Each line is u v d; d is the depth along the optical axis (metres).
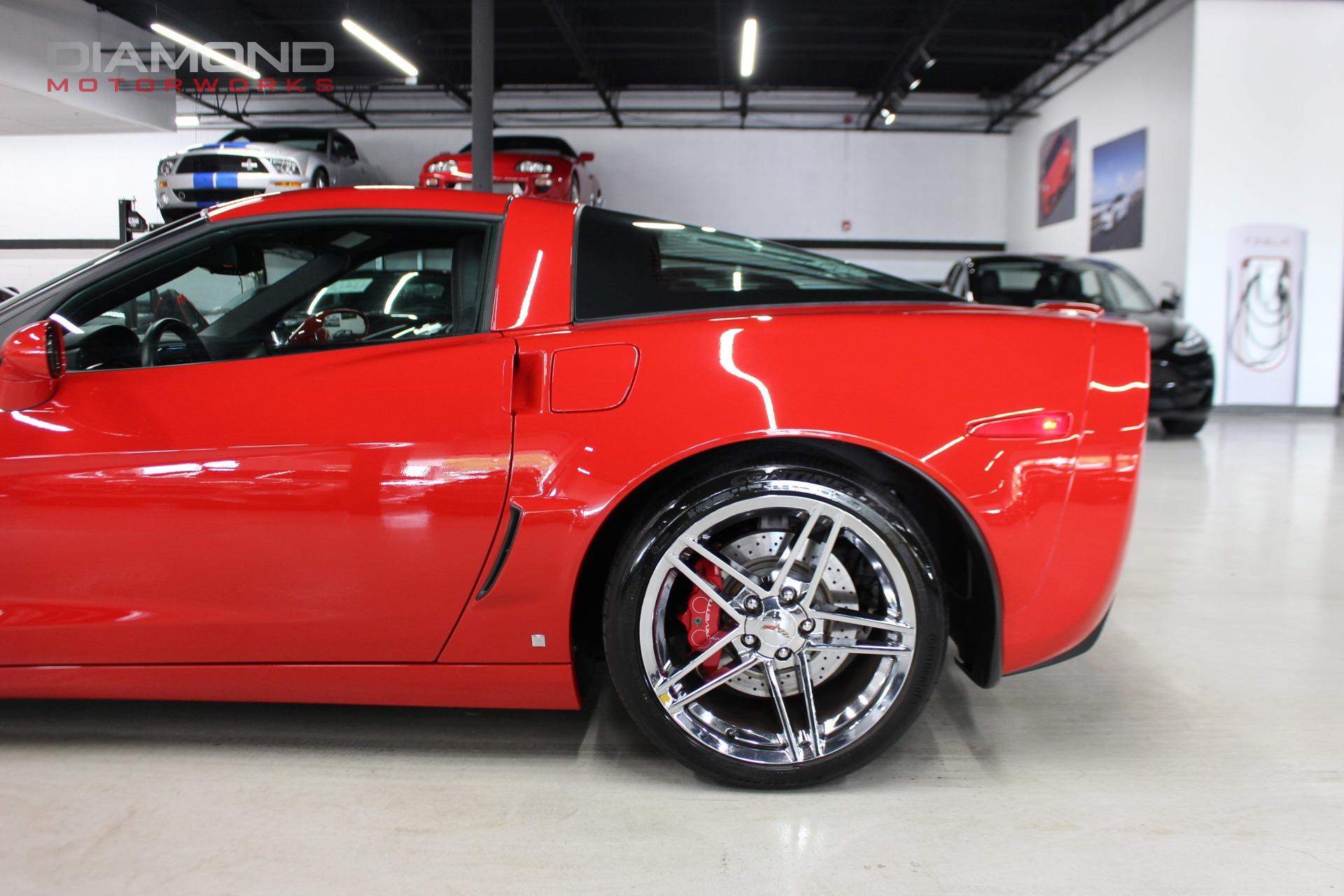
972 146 14.26
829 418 1.25
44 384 1.33
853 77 13.64
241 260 1.42
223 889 1.11
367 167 11.40
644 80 13.96
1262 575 2.66
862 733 1.30
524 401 1.28
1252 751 1.50
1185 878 1.12
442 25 11.73
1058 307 1.53
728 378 1.27
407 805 1.31
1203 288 8.28
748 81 12.34
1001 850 1.19
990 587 1.30
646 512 1.27
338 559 1.29
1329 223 8.16
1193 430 6.13
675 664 1.33
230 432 1.30
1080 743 1.53
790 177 14.33
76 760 1.45
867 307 1.44
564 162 7.31
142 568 1.32
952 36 11.57
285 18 11.34
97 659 1.37
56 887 1.11
